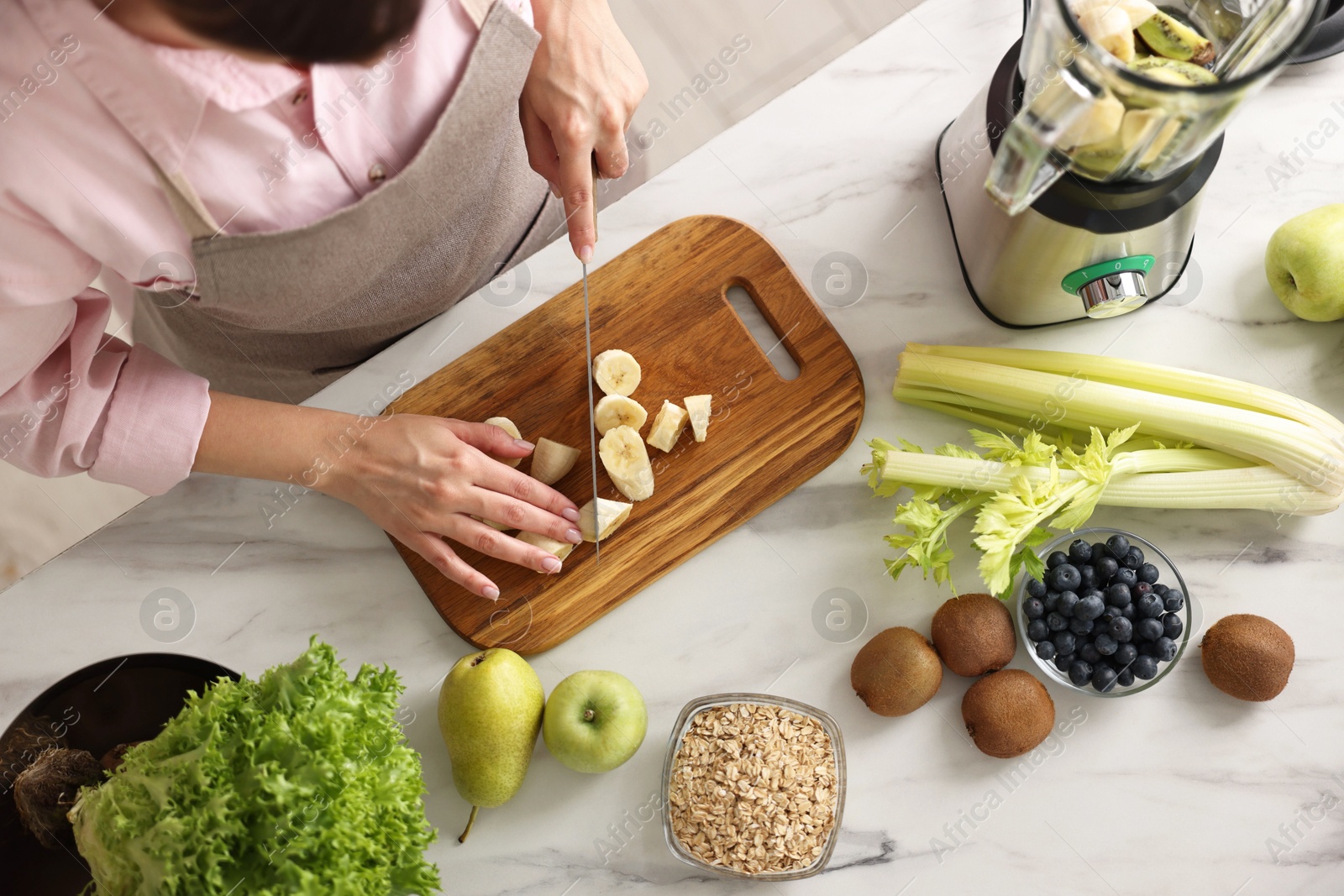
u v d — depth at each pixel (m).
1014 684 1.15
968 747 1.22
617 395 1.27
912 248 1.32
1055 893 1.20
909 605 1.25
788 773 1.17
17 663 1.26
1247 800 1.20
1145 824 1.21
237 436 1.17
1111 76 0.80
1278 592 1.24
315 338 1.31
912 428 1.29
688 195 1.34
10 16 0.83
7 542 1.83
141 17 0.85
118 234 0.96
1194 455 1.21
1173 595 1.16
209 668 1.18
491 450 1.23
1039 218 1.02
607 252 1.33
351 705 0.98
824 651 1.25
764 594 1.26
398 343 1.32
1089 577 1.17
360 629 1.27
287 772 0.91
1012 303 1.22
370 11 0.92
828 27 2.04
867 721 1.23
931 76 1.33
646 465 1.24
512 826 1.22
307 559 1.28
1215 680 1.19
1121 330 1.29
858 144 1.33
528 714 1.15
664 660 1.25
